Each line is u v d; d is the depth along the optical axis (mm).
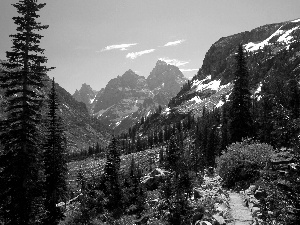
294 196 9008
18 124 19031
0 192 18703
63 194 28578
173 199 14891
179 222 13000
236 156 17859
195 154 60438
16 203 18875
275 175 13133
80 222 23156
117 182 32281
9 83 19797
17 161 18703
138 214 20531
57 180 28031
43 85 20438
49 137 27750
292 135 11297
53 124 28172
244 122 33906
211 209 12625
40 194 20375
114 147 47156
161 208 16703
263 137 30406
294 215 8797
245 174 16453
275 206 10406
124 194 27344
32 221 19922
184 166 25641
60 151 28453
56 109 28797
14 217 18797
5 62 19141
